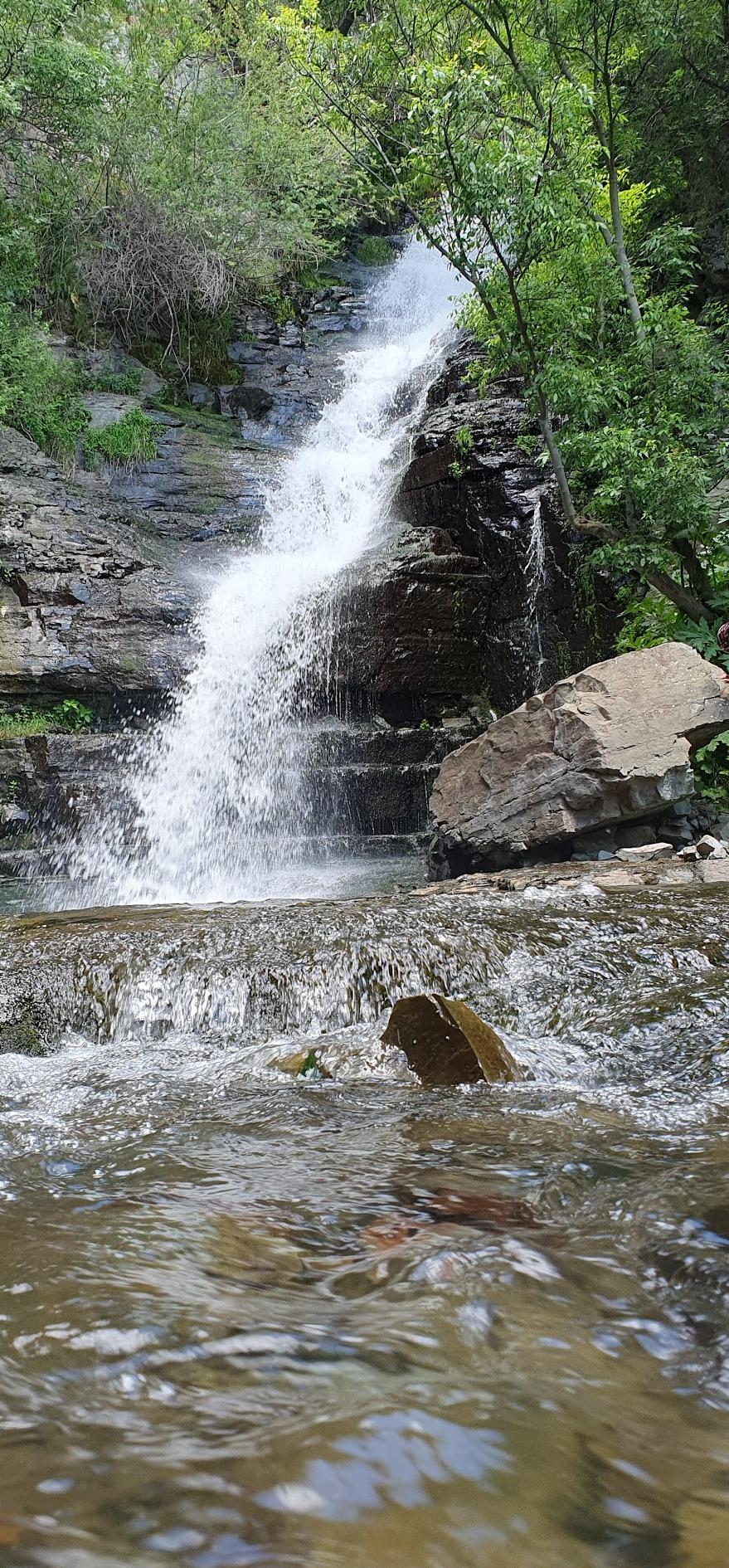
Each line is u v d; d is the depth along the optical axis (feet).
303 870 37.52
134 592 51.42
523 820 30.99
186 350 78.07
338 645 48.70
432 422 60.44
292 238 83.66
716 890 22.38
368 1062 13.56
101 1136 10.43
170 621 51.06
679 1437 4.04
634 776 28.86
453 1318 5.18
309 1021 16.76
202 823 42.32
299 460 70.28
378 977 17.20
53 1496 3.26
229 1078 13.51
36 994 17.01
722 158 60.80
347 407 76.89
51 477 60.95
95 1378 4.34
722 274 59.88
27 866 38.93
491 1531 3.17
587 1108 11.33
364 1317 5.16
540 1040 15.08
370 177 48.08
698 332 39.47
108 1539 2.97
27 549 52.13
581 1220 7.13
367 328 89.30
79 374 67.97
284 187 84.74
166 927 19.65
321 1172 8.64
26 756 43.19
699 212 62.34
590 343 42.75
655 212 61.77
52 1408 4.03
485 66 42.98
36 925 21.58
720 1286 5.81
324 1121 10.82
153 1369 4.45
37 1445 3.67
